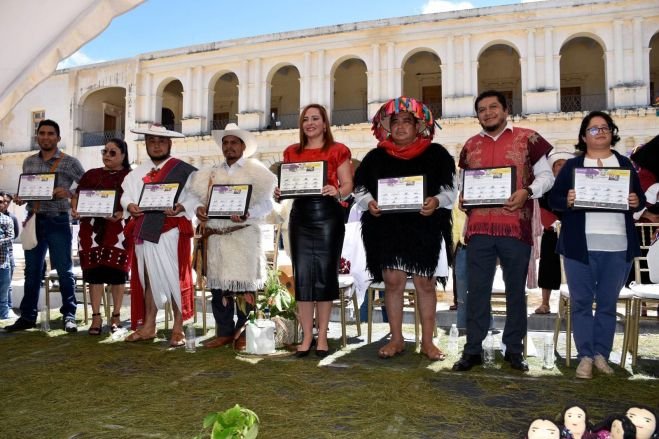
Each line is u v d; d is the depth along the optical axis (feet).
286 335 15.90
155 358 14.24
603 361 12.69
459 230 17.81
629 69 63.57
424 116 14.25
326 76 74.28
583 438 6.53
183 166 16.97
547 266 20.42
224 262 15.83
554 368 13.17
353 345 16.40
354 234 18.42
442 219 14.29
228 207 15.47
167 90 94.27
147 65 83.35
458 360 13.99
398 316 14.70
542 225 17.53
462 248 17.90
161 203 15.83
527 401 10.53
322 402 10.41
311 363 13.76
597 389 11.33
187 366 13.42
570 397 10.77
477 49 68.33
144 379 12.16
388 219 14.26
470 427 9.09
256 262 15.99
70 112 87.15
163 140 16.96
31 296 18.75
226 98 90.74
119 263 17.70
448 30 68.69
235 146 16.44
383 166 14.43
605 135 12.51
